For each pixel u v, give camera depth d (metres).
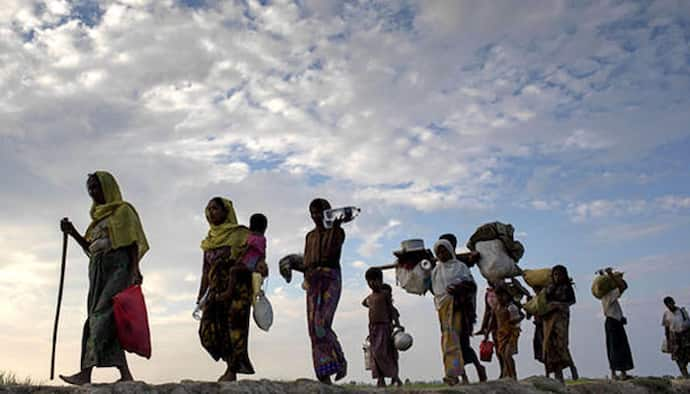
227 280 7.02
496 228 9.88
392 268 10.02
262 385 6.47
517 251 9.82
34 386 5.52
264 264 7.18
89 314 6.41
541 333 11.05
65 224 6.73
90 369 6.29
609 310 12.50
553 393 9.05
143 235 6.84
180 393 5.91
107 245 6.58
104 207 6.68
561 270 10.23
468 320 8.94
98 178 6.75
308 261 7.54
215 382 6.26
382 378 9.78
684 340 14.61
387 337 9.84
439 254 9.12
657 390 10.82
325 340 7.27
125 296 6.42
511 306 9.73
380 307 9.96
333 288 7.43
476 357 9.05
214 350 6.96
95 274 6.54
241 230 7.18
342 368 7.30
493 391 8.37
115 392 5.61
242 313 6.93
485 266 9.72
